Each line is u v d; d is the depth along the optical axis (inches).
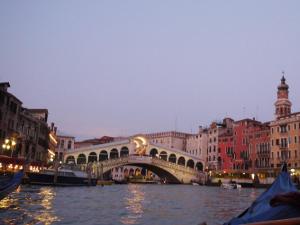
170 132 4389.8
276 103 3036.4
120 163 2876.5
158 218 668.7
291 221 138.0
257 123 3250.5
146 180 3634.4
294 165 2608.3
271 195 281.3
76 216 650.8
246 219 237.6
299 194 196.1
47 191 1293.1
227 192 1845.5
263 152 2940.5
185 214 744.3
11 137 1646.2
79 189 1599.4
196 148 3949.3
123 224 580.1
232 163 3302.2
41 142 2444.6
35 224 535.2
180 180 3142.2
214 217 704.4
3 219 567.2
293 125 2667.3
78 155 3223.4
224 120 3750.0
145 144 3393.2
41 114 2635.3
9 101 1721.2
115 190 1717.5
